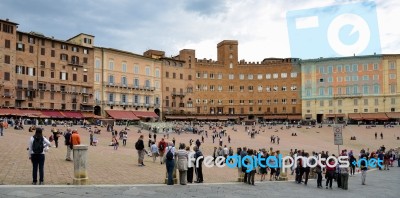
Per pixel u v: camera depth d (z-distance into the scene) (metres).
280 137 98.50
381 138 98.38
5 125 70.31
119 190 18.28
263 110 158.25
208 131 104.62
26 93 101.25
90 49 119.12
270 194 20.30
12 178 20.05
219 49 166.50
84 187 18.47
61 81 110.44
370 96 140.62
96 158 34.16
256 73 160.62
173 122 127.56
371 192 24.23
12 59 98.19
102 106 121.06
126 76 129.38
